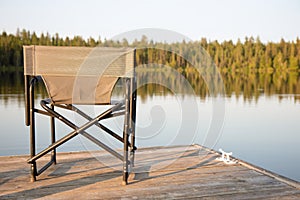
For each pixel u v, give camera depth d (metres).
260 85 18.69
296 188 2.12
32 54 2.08
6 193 1.99
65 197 1.95
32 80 2.13
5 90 12.67
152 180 2.26
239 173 2.42
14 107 8.98
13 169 2.46
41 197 1.94
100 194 2.00
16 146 5.13
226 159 2.75
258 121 8.35
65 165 2.57
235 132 7.11
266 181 2.25
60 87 2.19
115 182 2.21
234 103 11.48
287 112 9.70
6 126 6.75
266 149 5.77
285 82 20.58
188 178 2.30
